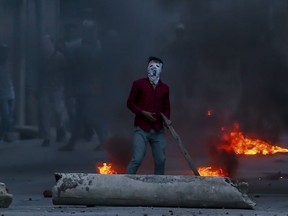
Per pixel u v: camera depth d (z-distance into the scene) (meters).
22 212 9.15
